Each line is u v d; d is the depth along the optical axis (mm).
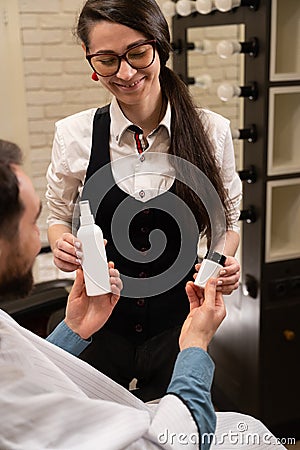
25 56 2586
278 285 1904
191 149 1220
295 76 1754
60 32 2602
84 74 2684
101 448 685
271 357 1972
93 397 863
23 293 743
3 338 772
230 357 2135
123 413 729
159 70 1185
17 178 675
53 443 689
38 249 729
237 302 2039
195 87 2084
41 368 758
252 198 1860
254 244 1886
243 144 1857
